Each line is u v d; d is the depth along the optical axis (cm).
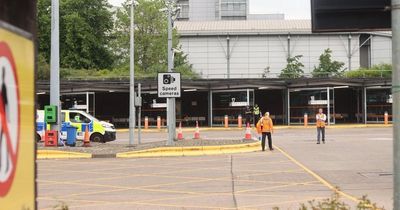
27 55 328
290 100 4750
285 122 4881
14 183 308
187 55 7381
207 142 2531
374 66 6756
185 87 4647
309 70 7500
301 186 1332
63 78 5231
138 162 1962
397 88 494
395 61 496
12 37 305
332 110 4681
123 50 6762
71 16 6316
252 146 2397
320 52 7538
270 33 7550
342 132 3738
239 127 4556
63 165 1880
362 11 515
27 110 327
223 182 1425
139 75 5606
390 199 1111
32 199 333
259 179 1474
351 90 5541
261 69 7550
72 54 6391
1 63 291
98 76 5491
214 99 4753
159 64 6381
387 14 515
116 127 5184
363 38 7588
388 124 4612
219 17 10725
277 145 2634
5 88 296
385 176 1488
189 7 10838
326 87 4628
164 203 1105
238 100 4694
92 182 1455
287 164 1827
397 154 496
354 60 7475
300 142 2827
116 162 1970
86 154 2147
